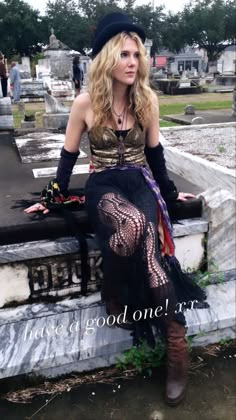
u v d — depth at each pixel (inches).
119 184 75.4
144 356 81.7
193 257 93.1
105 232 70.1
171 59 2011.6
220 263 94.0
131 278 72.9
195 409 72.3
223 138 282.4
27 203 100.7
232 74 1177.4
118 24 70.7
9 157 166.9
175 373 74.0
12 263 81.4
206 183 175.2
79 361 80.3
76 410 72.8
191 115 451.8
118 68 71.5
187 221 90.7
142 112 75.8
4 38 1669.5
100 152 76.8
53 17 1812.3
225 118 418.0
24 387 78.4
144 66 74.0
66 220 84.0
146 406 73.2
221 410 71.9
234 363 83.5
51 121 245.4
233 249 93.4
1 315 82.6
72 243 82.7
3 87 432.5
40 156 162.9
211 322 86.0
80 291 87.5
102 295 78.6
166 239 77.7
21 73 879.1
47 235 84.0
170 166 205.5
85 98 75.5
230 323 87.8
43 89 668.7
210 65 1622.8
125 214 68.0
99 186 75.2
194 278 92.2
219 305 89.1
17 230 82.0
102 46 72.9
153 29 1957.4
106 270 71.9
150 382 78.8
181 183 112.1
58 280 85.7
